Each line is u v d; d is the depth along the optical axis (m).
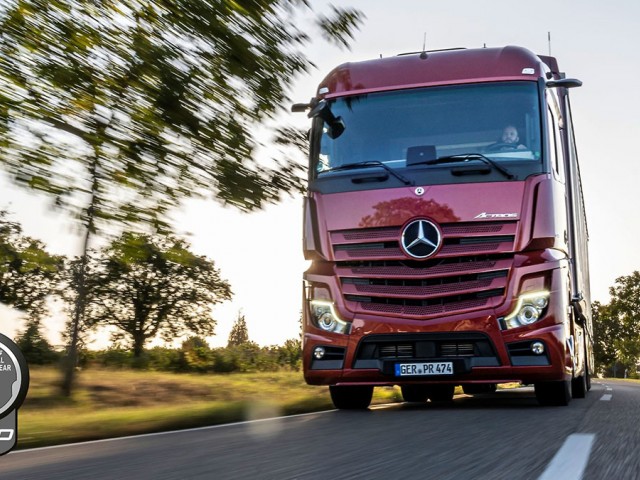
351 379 7.09
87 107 7.16
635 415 6.08
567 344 6.90
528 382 7.04
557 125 7.98
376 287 7.09
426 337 6.89
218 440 4.70
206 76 7.43
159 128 7.38
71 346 9.76
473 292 6.89
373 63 8.16
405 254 7.03
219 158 7.69
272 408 7.12
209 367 20.95
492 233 6.93
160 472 3.34
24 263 9.09
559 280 6.90
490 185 7.05
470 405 7.95
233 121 7.68
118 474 3.31
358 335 7.04
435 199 7.07
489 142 7.26
